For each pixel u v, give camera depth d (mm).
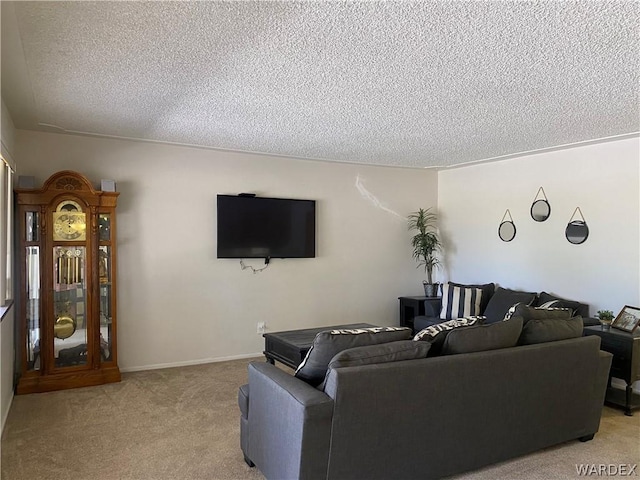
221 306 5176
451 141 4625
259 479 2605
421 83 2941
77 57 2523
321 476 2213
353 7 1972
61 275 4168
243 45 2371
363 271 6109
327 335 2494
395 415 2367
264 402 2510
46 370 4098
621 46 2357
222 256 5117
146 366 4793
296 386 2336
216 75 2809
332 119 3828
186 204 4973
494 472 2715
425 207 6570
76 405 3742
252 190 5344
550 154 5094
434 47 2387
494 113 3627
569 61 2566
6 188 3709
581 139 4477
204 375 4582
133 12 2023
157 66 2662
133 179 4719
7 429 3270
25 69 2699
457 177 6320
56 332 4156
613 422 3520
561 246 4961
